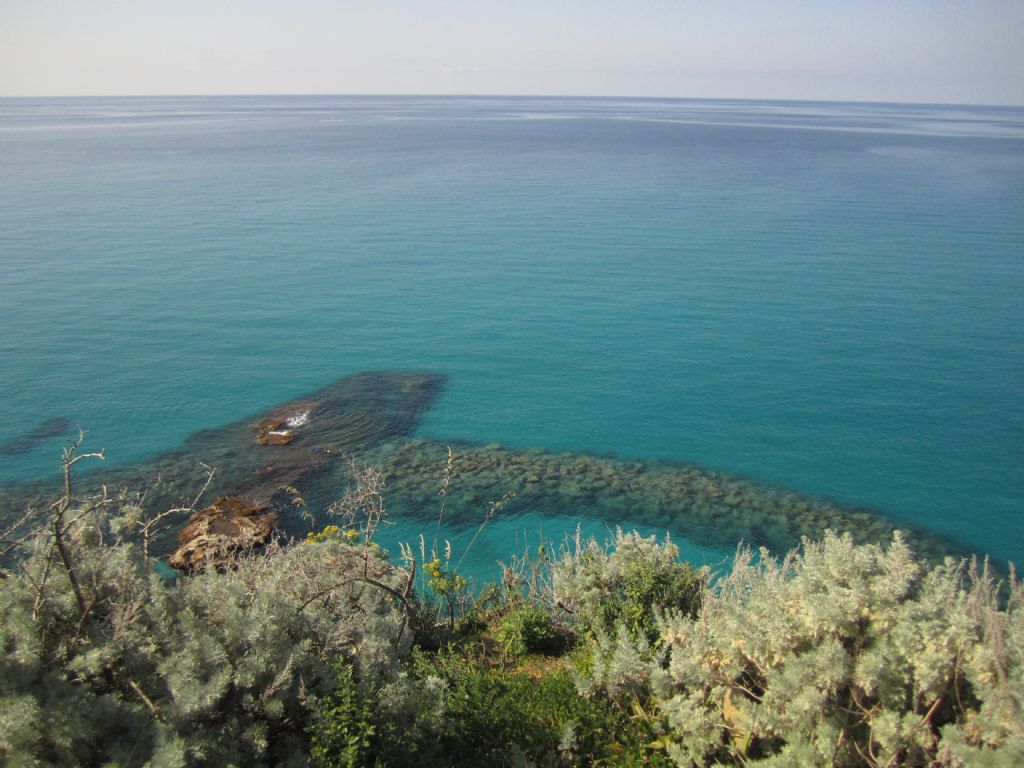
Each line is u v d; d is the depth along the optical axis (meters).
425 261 45.62
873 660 4.94
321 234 52.34
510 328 34.00
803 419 24.95
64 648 4.96
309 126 189.88
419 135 156.62
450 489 19.27
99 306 35.19
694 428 24.14
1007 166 102.94
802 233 54.16
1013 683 4.48
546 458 21.55
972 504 19.98
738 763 5.26
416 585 11.64
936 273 43.19
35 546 5.73
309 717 5.14
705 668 5.83
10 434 22.25
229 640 5.41
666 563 7.93
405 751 5.18
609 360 30.25
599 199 69.50
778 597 5.85
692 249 49.22
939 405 26.16
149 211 59.12
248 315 34.78
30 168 84.81
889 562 5.73
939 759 4.55
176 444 21.77
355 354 30.39
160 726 4.46
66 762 4.28
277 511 17.80
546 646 7.89
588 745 5.86
